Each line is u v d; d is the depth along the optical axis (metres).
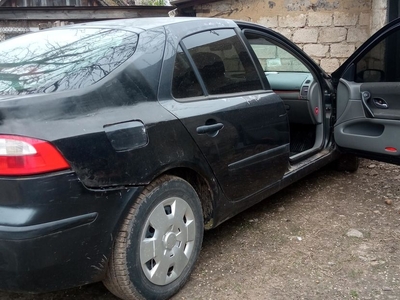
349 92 4.38
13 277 2.18
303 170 4.16
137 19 3.40
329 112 4.67
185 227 2.88
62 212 2.21
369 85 4.15
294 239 3.61
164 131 2.68
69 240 2.26
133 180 2.49
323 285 2.97
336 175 5.14
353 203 4.33
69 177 2.23
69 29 3.35
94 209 2.34
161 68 2.85
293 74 4.91
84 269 2.38
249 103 3.41
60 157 2.20
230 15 9.23
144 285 2.62
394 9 7.06
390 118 4.02
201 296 2.87
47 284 2.28
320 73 4.62
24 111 2.20
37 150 2.15
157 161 2.62
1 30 9.95
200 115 2.95
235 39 3.56
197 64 3.13
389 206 4.24
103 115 2.44
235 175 3.27
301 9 8.66
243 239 3.62
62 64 2.70
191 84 3.04
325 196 4.51
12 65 2.82
